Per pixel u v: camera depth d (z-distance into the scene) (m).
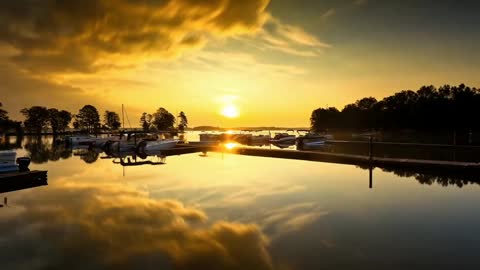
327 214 11.62
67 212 12.05
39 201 13.95
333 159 28.02
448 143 48.69
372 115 93.06
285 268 7.29
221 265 7.48
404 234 9.49
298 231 9.75
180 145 47.84
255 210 12.16
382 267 7.31
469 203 13.26
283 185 17.34
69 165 28.17
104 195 15.16
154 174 21.95
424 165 21.53
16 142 74.94
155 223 10.59
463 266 7.36
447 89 82.94
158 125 134.88
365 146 49.59
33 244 8.81
